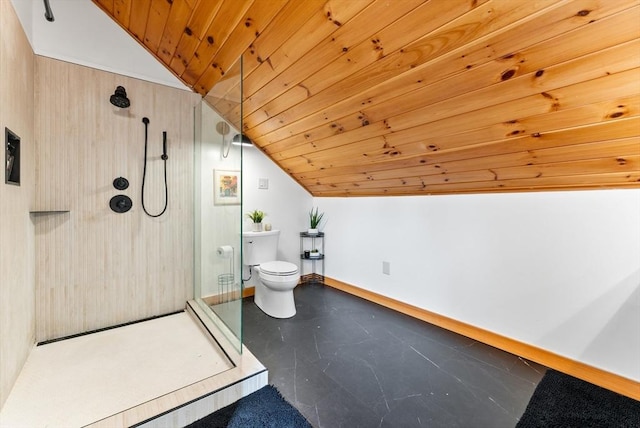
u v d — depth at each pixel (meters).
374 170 2.49
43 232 1.94
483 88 1.35
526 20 1.04
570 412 1.45
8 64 1.35
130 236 2.29
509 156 1.70
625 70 1.06
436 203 2.47
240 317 1.78
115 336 2.08
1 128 1.25
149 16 1.93
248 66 1.91
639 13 0.90
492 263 2.13
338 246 3.42
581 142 1.42
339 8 1.28
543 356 1.89
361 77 1.59
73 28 2.00
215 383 1.52
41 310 1.95
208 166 2.33
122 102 2.11
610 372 1.65
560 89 1.22
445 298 2.42
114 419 1.29
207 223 2.38
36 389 1.49
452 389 1.63
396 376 1.75
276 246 3.08
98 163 2.12
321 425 1.37
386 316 2.64
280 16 1.45
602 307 1.68
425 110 1.61
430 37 1.24
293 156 2.93
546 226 1.88
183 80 2.50
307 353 2.00
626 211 1.60
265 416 1.42
